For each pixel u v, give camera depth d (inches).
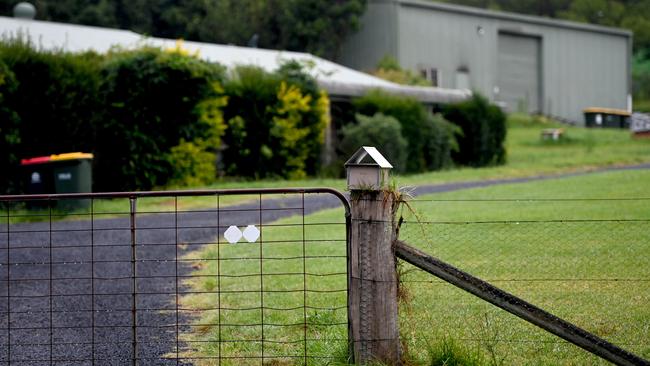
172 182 2551.7
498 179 2763.3
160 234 1651.1
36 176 2086.6
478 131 3619.6
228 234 703.1
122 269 1291.8
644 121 5728.3
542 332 809.5
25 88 2206.0
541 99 6619.1
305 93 3078.2
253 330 880.9
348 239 692.7
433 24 6053.2
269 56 4015.8
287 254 1309.1
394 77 5231.3
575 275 1005.8
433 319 848.3
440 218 1507.1
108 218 1948.8
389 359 678.5
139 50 2566.4
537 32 6584.6
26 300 1094.4
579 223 1350.9
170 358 800.3
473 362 692.7
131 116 2463.1
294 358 766.5
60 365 788.6
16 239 1631.4
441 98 3782.0
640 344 770.8
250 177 2952.8
